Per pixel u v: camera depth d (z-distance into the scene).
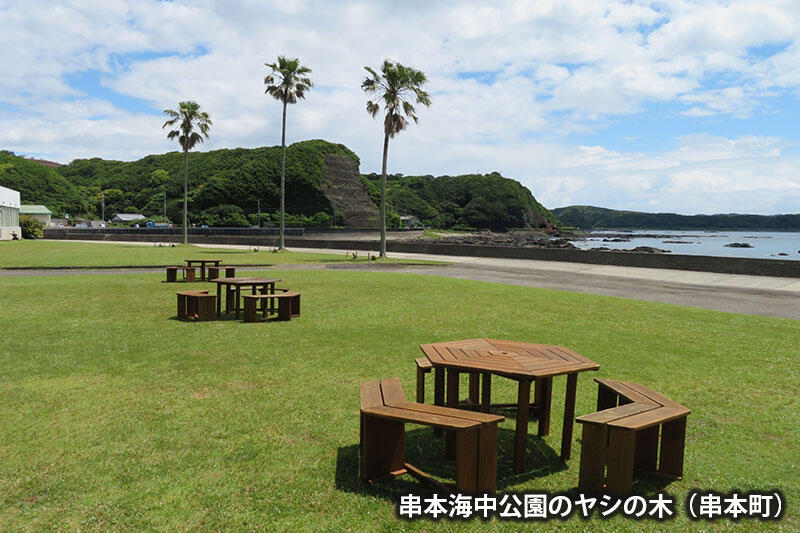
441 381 3.96
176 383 5.39
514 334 8.05
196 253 31.44
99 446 3.80
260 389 5.19
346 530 2.78
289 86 35.53
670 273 21.06
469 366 3.65
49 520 2.84
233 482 3.28
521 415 3.46
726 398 5.05
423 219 189.62
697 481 3.40
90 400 4.83
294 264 24.36
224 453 3.70
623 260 24.61
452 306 10.95
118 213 140.50
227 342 7.38
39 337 7.64
